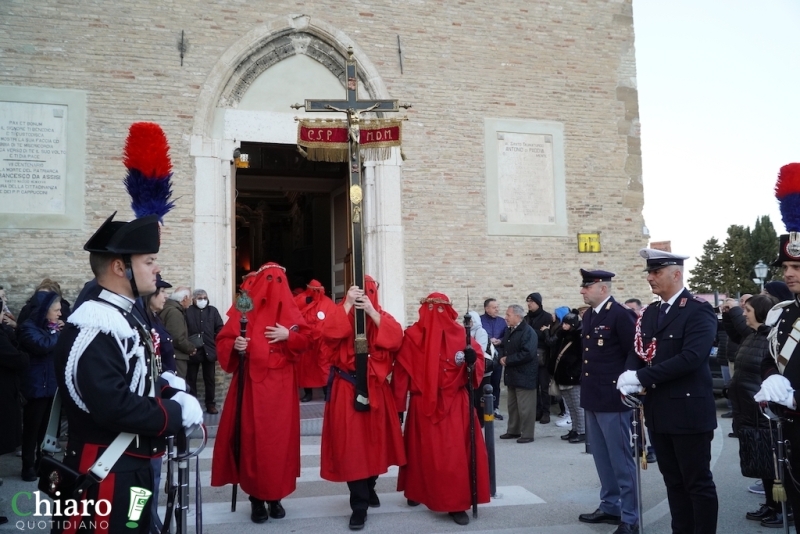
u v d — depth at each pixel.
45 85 9.70
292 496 6.42
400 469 5.92
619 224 12.27
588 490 6.56
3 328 6.20
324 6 10.91
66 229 9.67
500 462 7.80
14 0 9.66
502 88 11.76
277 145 11.05
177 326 9.09
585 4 12.39
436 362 5.55
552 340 9.54
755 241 49.94
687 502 4.46
